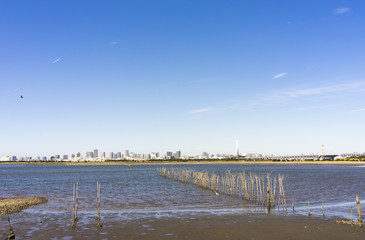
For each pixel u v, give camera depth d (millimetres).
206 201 45344
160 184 80000
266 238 24031
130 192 59906
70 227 28312
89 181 94625
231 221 29953
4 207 39812
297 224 28328
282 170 172375
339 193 54688
